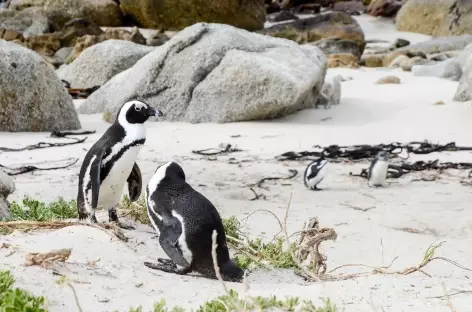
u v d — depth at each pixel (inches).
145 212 350.3
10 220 333.4
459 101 866.8
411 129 746.2
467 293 238.4
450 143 660.1
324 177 538.6
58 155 614.9
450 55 1381.6
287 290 237.5
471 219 426.3
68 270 238.8
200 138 707.4
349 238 390.9
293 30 1707.7
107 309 207.9
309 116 822.5
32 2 1838.1
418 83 1051.9
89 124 808.3
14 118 741.9
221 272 263.0
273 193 500.4
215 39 848.9
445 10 1903.3
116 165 329.7
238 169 575.8
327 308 201.8
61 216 360.5
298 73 802.8
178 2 1776.6
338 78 914.7
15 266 232.5
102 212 370.0
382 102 888.3
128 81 859.4
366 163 609.0
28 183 507.8
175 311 201.2
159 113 333.4
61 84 770.8
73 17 1790.1
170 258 274.7
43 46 1592.0
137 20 1827.0
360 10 2349.9
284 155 626.2
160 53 847.1
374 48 1738.4
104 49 1058.7
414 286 245.6
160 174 281.0
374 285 245.3
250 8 1829.5
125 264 261.4
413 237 395.9
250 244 325.7
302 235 309.4
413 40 1876.2
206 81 816.3
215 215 268.4
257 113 801.6
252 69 792.3
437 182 540.1
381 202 474.9
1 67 735.7
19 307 185.8
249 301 210.1
